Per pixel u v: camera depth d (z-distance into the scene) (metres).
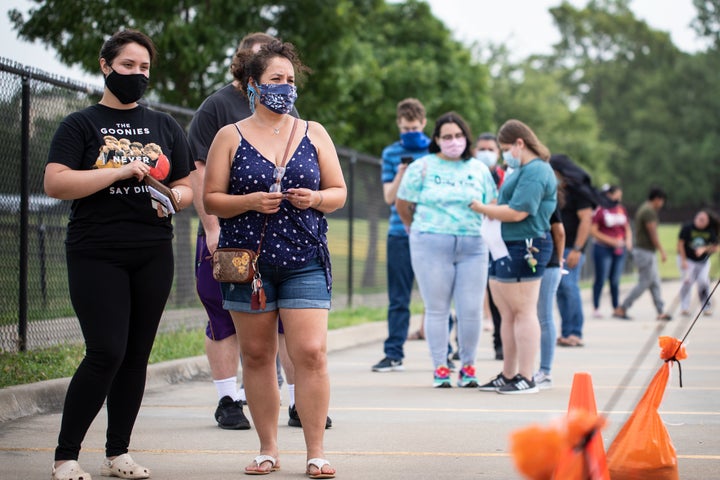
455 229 12.72
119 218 7.34
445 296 12.94
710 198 131.50
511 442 4.64
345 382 13.55
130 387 7.65
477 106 49.53
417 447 8.95
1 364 11.37
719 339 20.61
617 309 26.67
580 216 17.95
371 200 25.45
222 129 7.69
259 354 7.75
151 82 22.72
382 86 41.00
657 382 7.04
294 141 7.68
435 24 47.16
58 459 7.28
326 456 8.56
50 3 21.17
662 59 148.25
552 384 13.30
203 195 7.63
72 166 7.28
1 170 12.16
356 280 24.28
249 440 9.20
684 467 8.12
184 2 22.77
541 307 13.00
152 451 8.69
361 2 42.84
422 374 14.48
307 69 7.95
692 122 134.75
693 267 28.14
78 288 7.28
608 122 140.88
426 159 12.94
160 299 7.55
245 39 9.20
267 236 7.48
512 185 12.20
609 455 6.89
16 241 12.45
